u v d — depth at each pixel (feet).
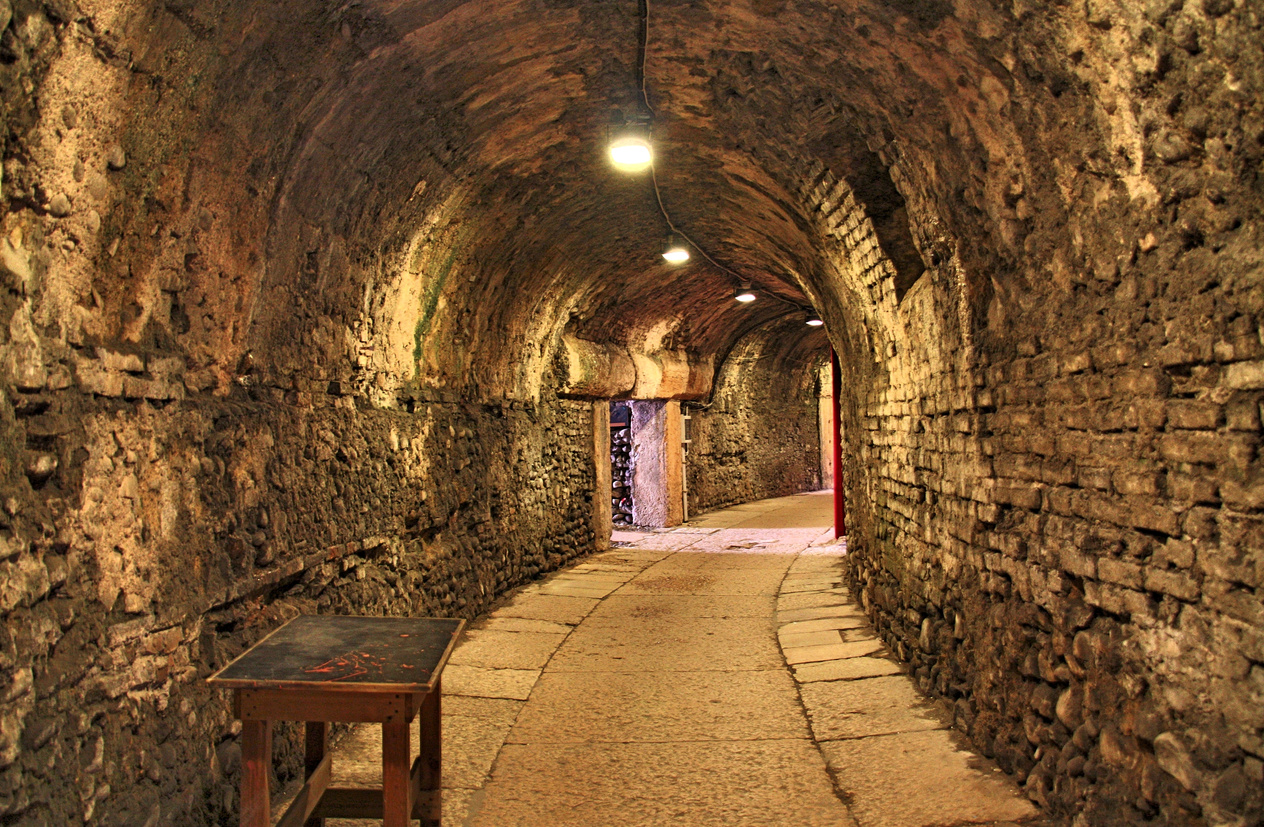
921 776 11.53
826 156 15.31
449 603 20.22
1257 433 6.62
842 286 20.54
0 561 6.73
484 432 23.50
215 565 10.48
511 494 25.86
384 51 11.55
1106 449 8.80
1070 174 9.05
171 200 9.39
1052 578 10.00
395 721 8.31
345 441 14.82
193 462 10.08
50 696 7.32
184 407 9.93
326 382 14.14
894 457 17.84
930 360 14.73
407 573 17.72
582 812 10.98
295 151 11.53
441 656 9.23
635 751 13.07
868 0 10.30
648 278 31.09
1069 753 9.55
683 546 35.65
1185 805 7.40
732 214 23.03
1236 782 6.79
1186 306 7.42
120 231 8.67
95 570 8.19
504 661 18.28
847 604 23.08
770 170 17.87
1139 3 6.98
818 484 63.16
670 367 39.34
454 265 19.42
